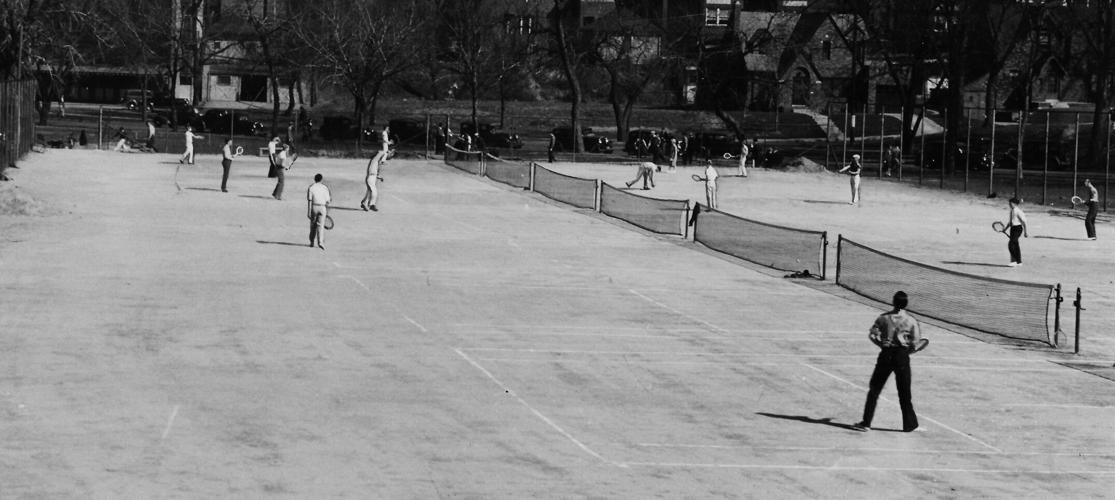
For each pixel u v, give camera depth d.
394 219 51.88
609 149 103.19
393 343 26.77
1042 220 60.34
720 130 124.31
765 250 45.44
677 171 83.00
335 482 16.86
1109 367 27.27
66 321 27.77
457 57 127.31
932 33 106.44
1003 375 26.05
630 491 17.05
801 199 67.88
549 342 27.58
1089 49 125.19
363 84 98.38
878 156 105.12
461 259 40.78
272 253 40.28
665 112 133.25
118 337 26.27
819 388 24.02
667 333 29.23
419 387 22.81
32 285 32.31
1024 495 17.73
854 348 28.16
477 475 17.47
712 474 18.08
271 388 22.25
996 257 45.88
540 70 143.25
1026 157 100.44
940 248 48.16
